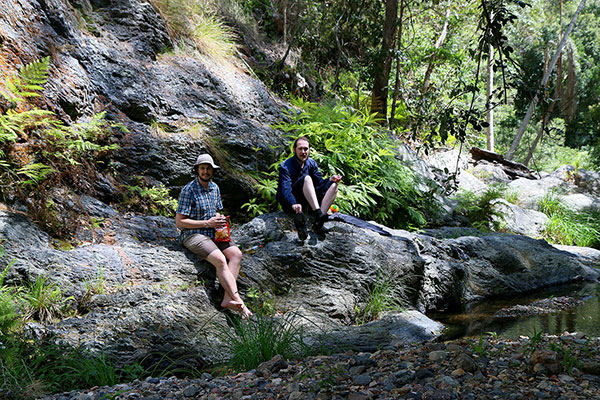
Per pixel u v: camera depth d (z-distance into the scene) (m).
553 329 4.91
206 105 7.82
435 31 13.84
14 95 5.58
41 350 3.64
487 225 9.85
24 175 5.27
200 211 5.00
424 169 9.67
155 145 6.79
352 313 5.31
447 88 13.23
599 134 23.14
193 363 3.96
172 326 4.23
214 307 4.73
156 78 7.44
